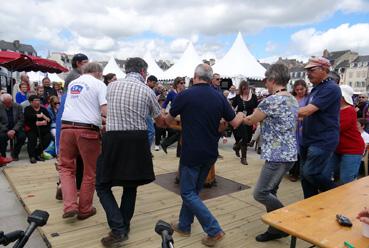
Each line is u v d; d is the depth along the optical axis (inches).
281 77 112.3
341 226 79.3
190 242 115.6
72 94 125.3
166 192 169.5
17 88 389.1
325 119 126.1
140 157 108.2
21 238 61.8
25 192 161.2
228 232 125.1
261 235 118.5
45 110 251.9
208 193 170.6
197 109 107.3
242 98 263.3
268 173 112.7
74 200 127.6
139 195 163.9
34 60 347.9
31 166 214.4
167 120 115.7
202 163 109.7
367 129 260.8
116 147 106.2
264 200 115.0
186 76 477.7
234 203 156.9
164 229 58.9
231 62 439.5
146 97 110.0
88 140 124.3
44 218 65.5
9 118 240.4
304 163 136.9
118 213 111.4
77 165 147.4
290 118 110.3
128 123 106.7
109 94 109.7
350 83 2363.4
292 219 83.0
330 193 104.6
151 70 573.0
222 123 129.1
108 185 110.8
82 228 123.3
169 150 290.2
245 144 242.7
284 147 110.3
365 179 122.0
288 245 116.5
